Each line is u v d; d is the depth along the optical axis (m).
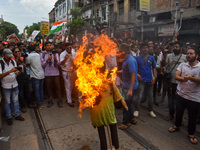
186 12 12.20
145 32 14.70
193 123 3.07
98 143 3.06
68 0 31.02
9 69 3.70
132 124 3.82
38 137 3.29
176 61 4.10
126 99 3.49
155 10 14.51
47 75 4.72
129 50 3.42
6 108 3.74
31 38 13.64
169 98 4.16
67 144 3.04
